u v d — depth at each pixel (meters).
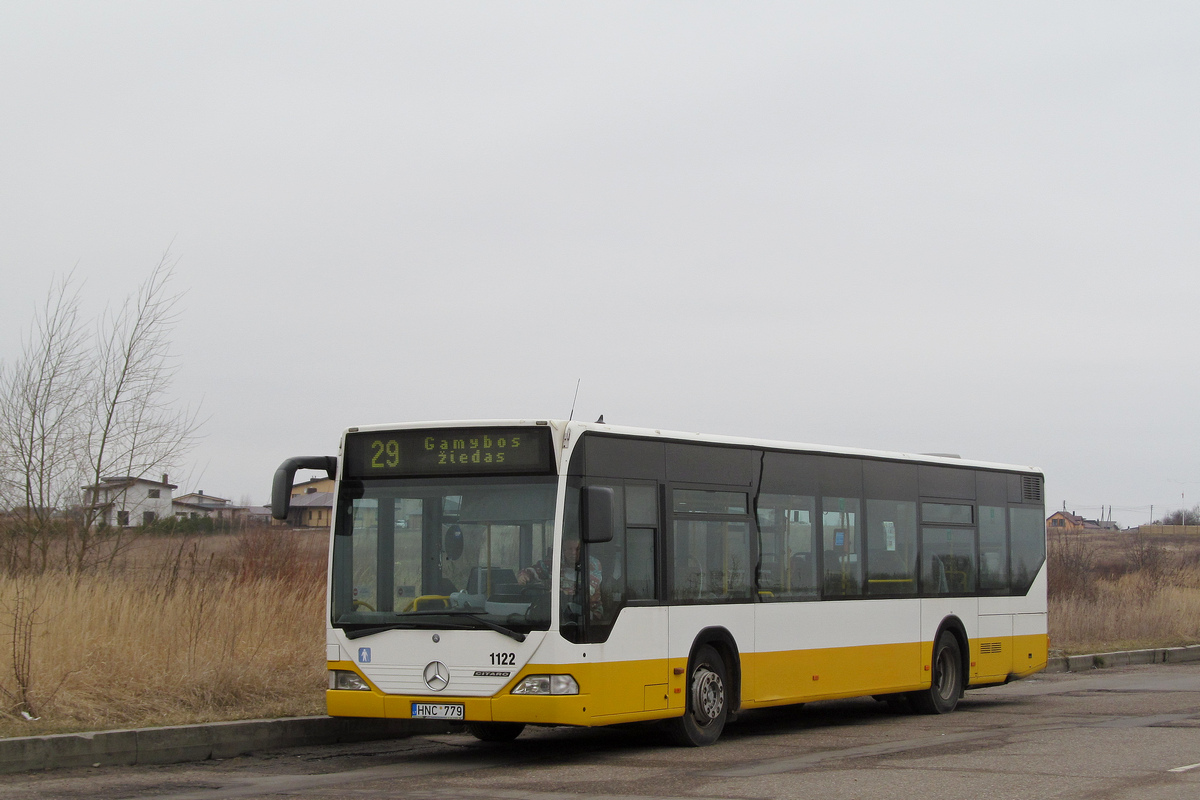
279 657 14.48
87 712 11.70
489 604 11.05
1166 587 33.44
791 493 14.15
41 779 9.98
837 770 10.60
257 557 17.89
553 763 11.40
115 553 20.11
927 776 10.16
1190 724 14.25
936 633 16.28
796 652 13.86
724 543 13.04
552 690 10.73
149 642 13.38
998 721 15.25
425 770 10.91
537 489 11.13
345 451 11.88
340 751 12.27
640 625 11.71
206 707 12.67
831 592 14.53
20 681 11.53
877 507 15.52
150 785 9.80
